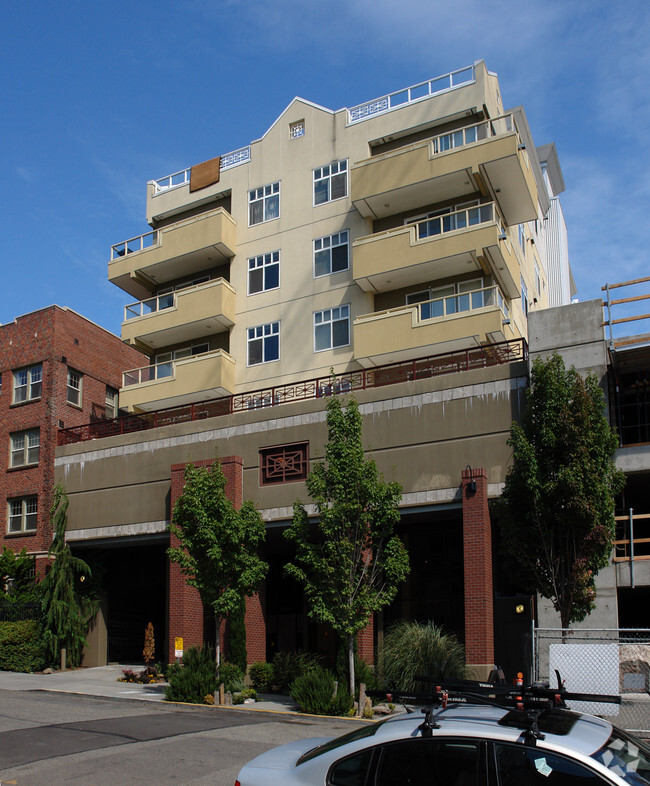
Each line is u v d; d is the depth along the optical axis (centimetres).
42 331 3362
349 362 2878
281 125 3306
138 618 3234
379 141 3053
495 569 2252
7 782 998
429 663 1919
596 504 1570
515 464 1680
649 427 2333
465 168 2695
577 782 471
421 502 2216
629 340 2084
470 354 2562
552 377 1666
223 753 1197
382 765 521
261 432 2553
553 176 5006
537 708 568
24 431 3300
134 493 2808
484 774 491
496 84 3094
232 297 3212
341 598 1881
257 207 3281
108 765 1096
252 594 2070
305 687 1794
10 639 2759
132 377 3344
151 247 3375
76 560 2867
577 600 1588
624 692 1283
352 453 1920
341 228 3036
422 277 2819
